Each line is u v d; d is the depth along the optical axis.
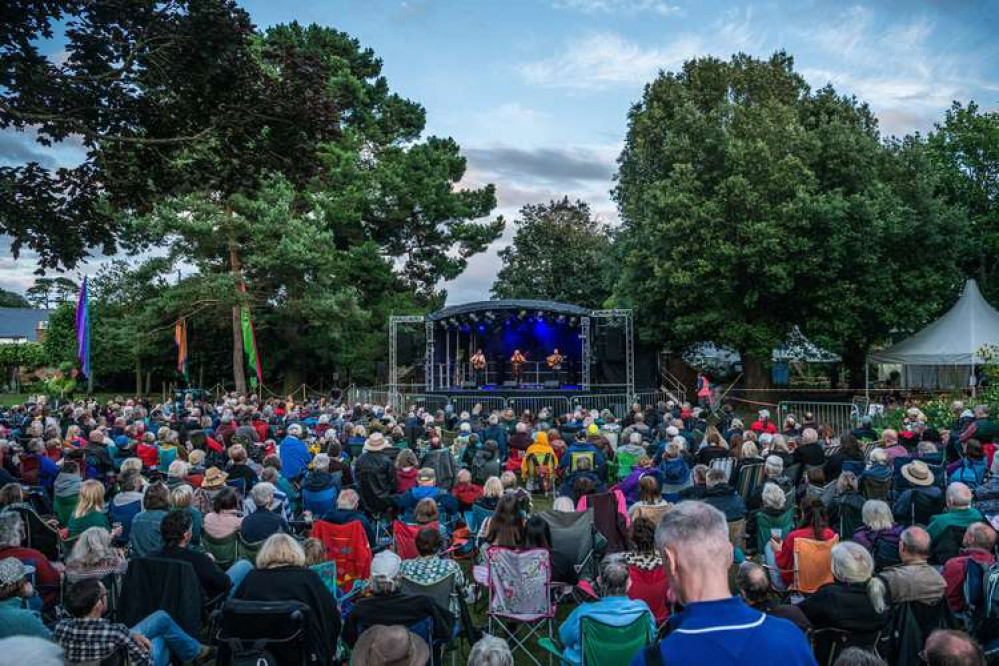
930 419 17.27
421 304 47.44
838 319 28.14
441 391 30.47
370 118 45.97
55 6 9.34
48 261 10.63
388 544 8.77
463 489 9.62
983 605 5.43
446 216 44.81
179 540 5.93
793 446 12.62
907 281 28.56
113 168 10.66
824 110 32.62
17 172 9.96
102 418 16.08
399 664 3.57
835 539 6.54
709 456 11.40
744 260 27.27
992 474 8.09
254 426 15.90
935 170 30.66
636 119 34.41
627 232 35.34
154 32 9.93
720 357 39.72
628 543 8.05
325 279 36.06
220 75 10.41
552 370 35.22
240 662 4.48
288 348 42.84
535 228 53.47
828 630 5.00
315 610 4.98
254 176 11.55
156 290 36.56
